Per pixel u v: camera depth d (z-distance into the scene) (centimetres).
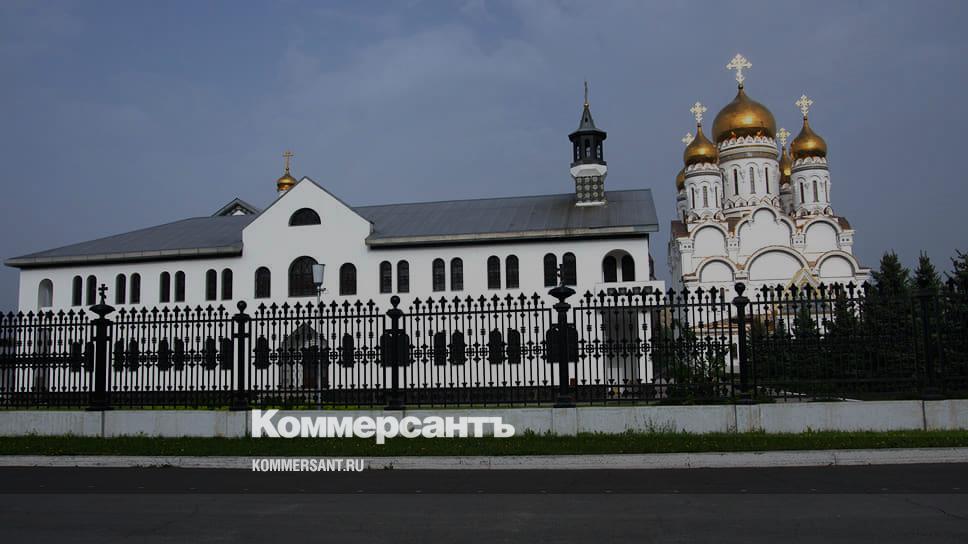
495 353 1739
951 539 806
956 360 1623
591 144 4788
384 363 1792
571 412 1658
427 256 4338
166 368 1870
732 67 6194
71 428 1806
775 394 1670
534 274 4219
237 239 4728
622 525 892
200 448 1574
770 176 5962
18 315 1923
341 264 4403
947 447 1373
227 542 836
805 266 5103
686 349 1711
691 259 5409
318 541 834
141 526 921
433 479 1272
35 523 943
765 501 1025
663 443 1484
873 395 1638
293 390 1827
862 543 793
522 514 963
